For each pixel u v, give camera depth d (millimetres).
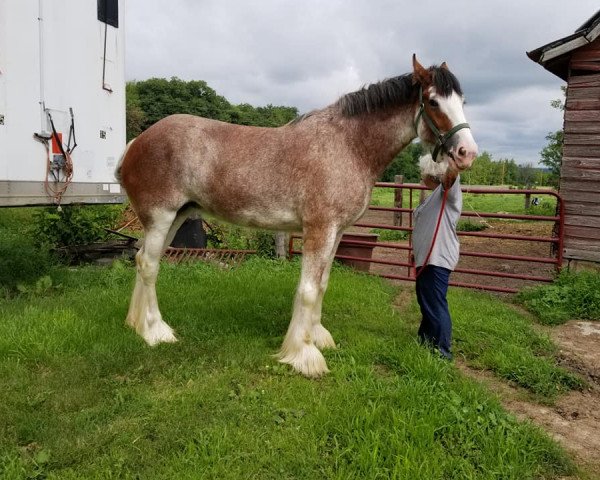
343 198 3568
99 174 6328
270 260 7344
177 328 4320
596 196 6191
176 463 2459
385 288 6465
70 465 2473
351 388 3199
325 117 3717
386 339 4258
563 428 3074
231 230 9250
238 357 3729
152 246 3988
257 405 3031
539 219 6250
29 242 7023
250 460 2518
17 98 5148
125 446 2609
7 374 3320
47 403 2980
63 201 5797
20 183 5250
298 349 3635
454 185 3775
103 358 3566
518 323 4945
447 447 2678
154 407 2973
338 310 5152
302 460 2494
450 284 6730
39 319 4121
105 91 6336
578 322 5344
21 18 5121
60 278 5965
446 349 3992
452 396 3096
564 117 6312
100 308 4621
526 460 2582
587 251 6289
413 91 3637
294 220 3736
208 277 6098
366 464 2445
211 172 3764
